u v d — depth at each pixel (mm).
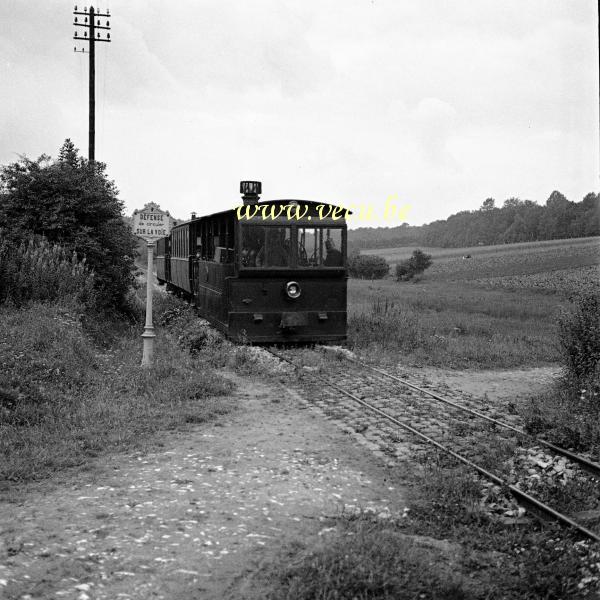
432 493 7254
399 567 5273
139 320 21562
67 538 5777
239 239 16891
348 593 4918
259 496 7012
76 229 19375
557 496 7293
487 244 147250
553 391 12641
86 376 11562
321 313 17500
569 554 5750
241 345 16734
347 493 7293
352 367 14766
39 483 7191
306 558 5398
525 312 31188
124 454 8312
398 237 182250
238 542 5852
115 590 4969
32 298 15812
